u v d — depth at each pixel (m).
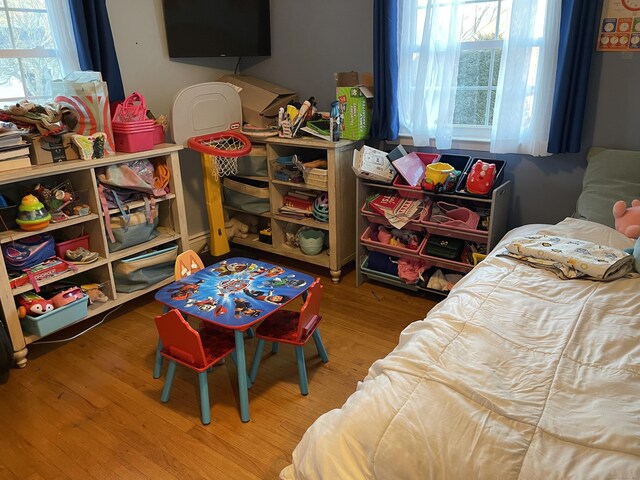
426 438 1.03
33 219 2.15
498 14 2.53
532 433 1.04
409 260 2.74
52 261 2.29
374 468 1.03
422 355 1.30
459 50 2.53
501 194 2.42
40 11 2.46
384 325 2.53
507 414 1.08
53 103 2.37
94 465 1.68
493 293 1.67
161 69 3.03
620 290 1.68
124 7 2.77
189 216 3.38
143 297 2.89
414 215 2.60
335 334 2.46
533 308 1.57
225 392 2.04
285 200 3.14
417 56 2.71
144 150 2.55
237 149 2.87
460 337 1.40
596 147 2.36
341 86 2.82
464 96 2.74
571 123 2.32
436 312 1.60
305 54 3.22
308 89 3.29
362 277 2.97
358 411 1.12
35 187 2.29
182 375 2.17
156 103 3.05
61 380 2.14
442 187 2.47
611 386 1.18
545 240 1.99
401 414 1.09
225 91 2.88
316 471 1.06
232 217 3.48
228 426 1.85
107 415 1.92
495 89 2.64
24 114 2.16
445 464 0.99
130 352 2.34
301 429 1.83
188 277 2.14
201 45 3.06
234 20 3.14
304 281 2.09
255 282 2.08
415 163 2.71
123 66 2.84
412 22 2.65
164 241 2.74
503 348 1.35
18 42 2.42
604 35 2.23
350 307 2.71
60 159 2.28
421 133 2.76
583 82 2.24
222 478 1.62
